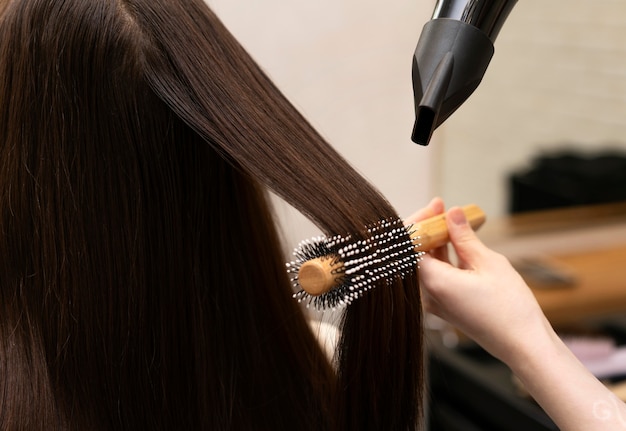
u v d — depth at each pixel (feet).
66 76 1.49
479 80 1.28
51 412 1.56
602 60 3.93
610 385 2.87
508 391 2.96
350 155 3.48
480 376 3.10
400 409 1.67
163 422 1.73
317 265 1.39
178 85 1.51
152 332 1.68
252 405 1.92
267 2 3.15
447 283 1.73
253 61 1.69
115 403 1.66
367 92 3.42
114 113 1.51
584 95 3.97
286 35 3.22
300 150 1.56
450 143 3.77
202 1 1.67
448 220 1.85
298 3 3.20
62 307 1.57
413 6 3.37
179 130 1.60
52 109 1.51
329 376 1.99
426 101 1.20
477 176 3.89
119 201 1.57
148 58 1.49
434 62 1.25
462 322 1.77
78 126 1.52
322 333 2.14
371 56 3.38
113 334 1.62
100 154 1.54
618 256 4.05
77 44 1.48
